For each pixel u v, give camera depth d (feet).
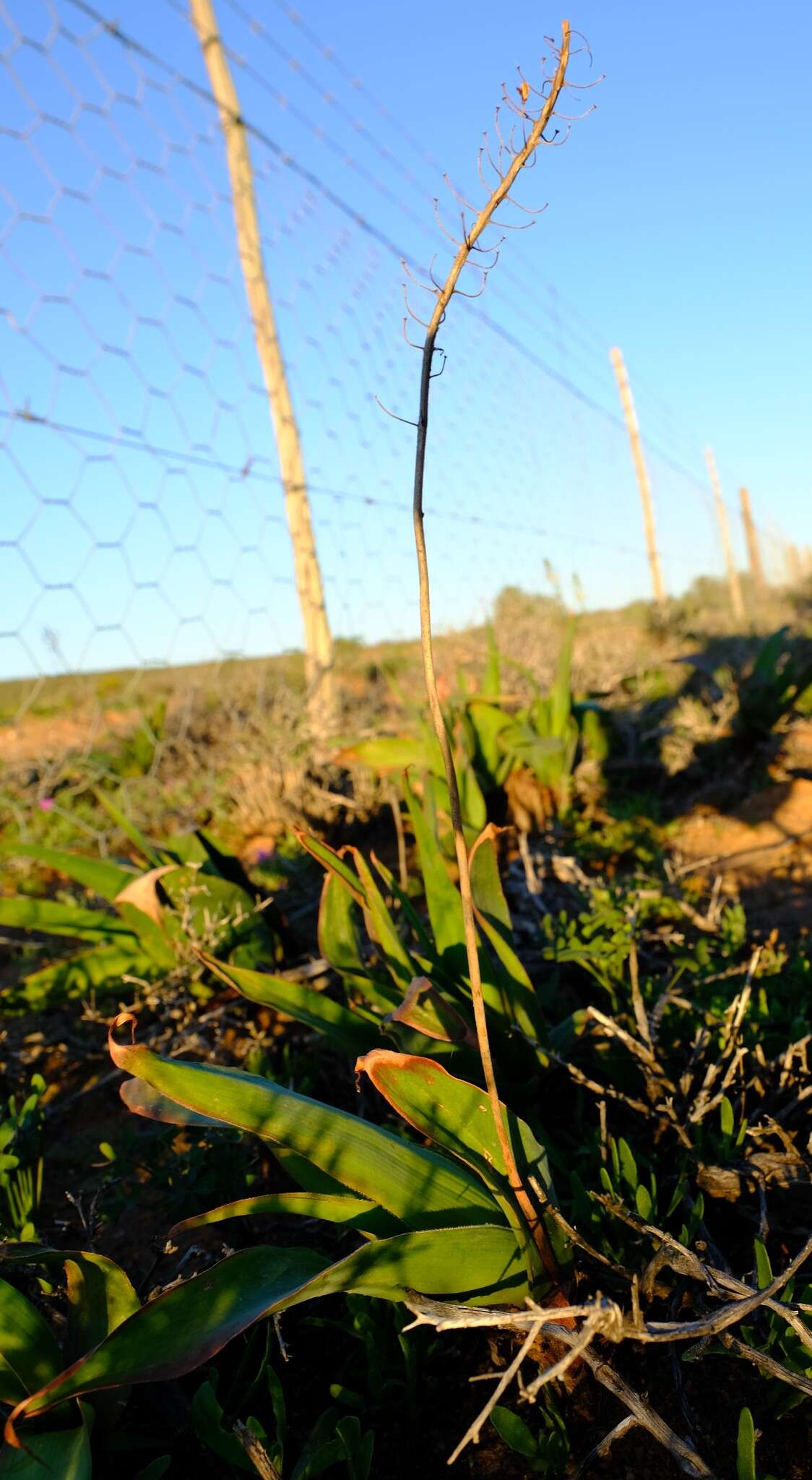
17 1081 7.20
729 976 6.57
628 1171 4.36
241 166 16.29
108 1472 3.61
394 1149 3.80
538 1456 3.53
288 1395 4.11
